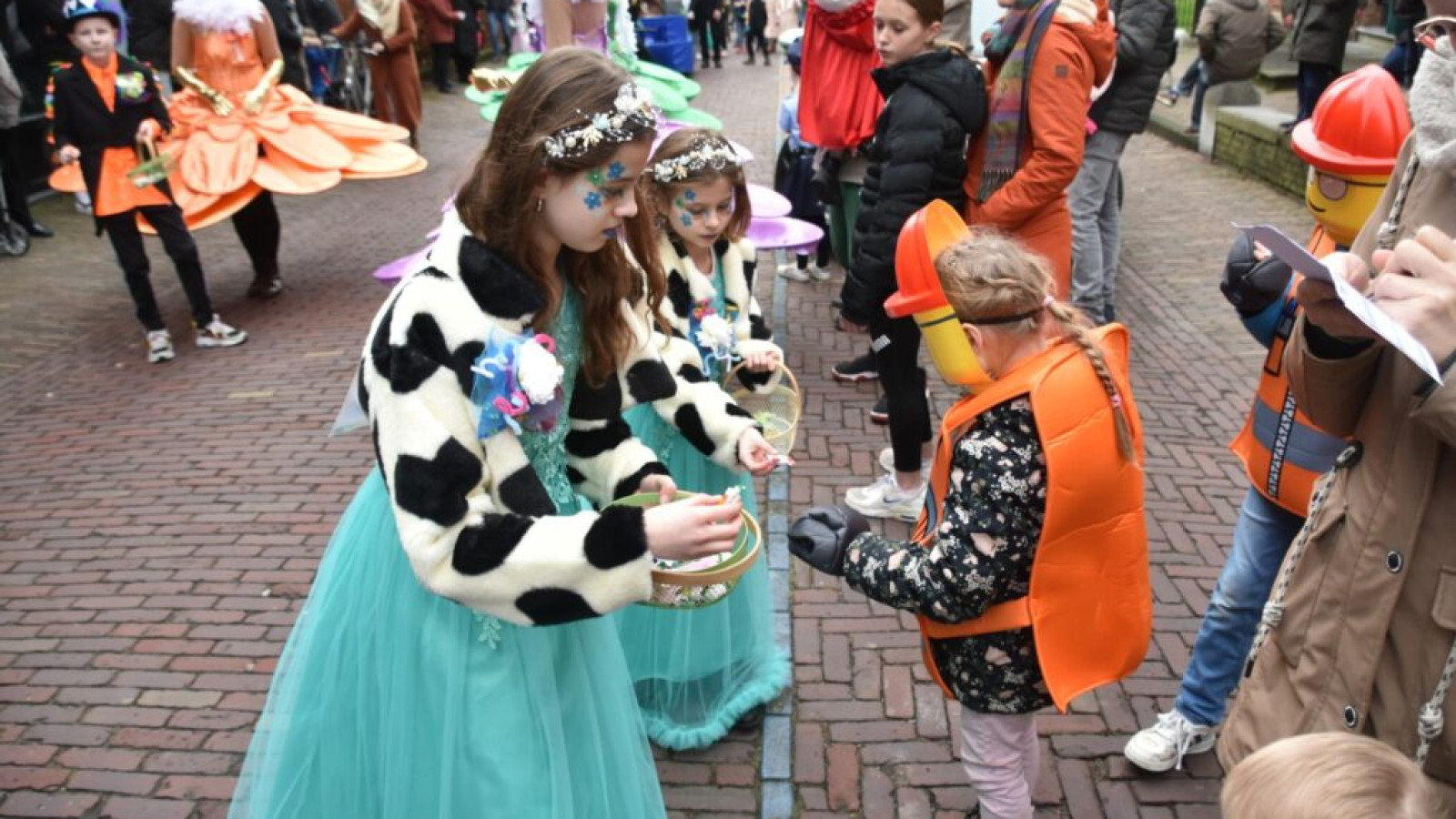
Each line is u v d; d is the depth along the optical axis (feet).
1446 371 4.61
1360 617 5.38
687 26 61.46
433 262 5.80
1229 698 9.88
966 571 6.32
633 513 5.64
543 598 5.57
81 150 18.57
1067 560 6.50
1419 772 4.22
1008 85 12.04
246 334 20.81
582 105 5.48
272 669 10.85
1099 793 8.85
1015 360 6.57
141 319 19.34
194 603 12.01
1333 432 5.65
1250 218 27.27
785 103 23.04
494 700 6.05
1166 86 42.42
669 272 9.16
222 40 21.58
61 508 14.23
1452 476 5.03
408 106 37.52
